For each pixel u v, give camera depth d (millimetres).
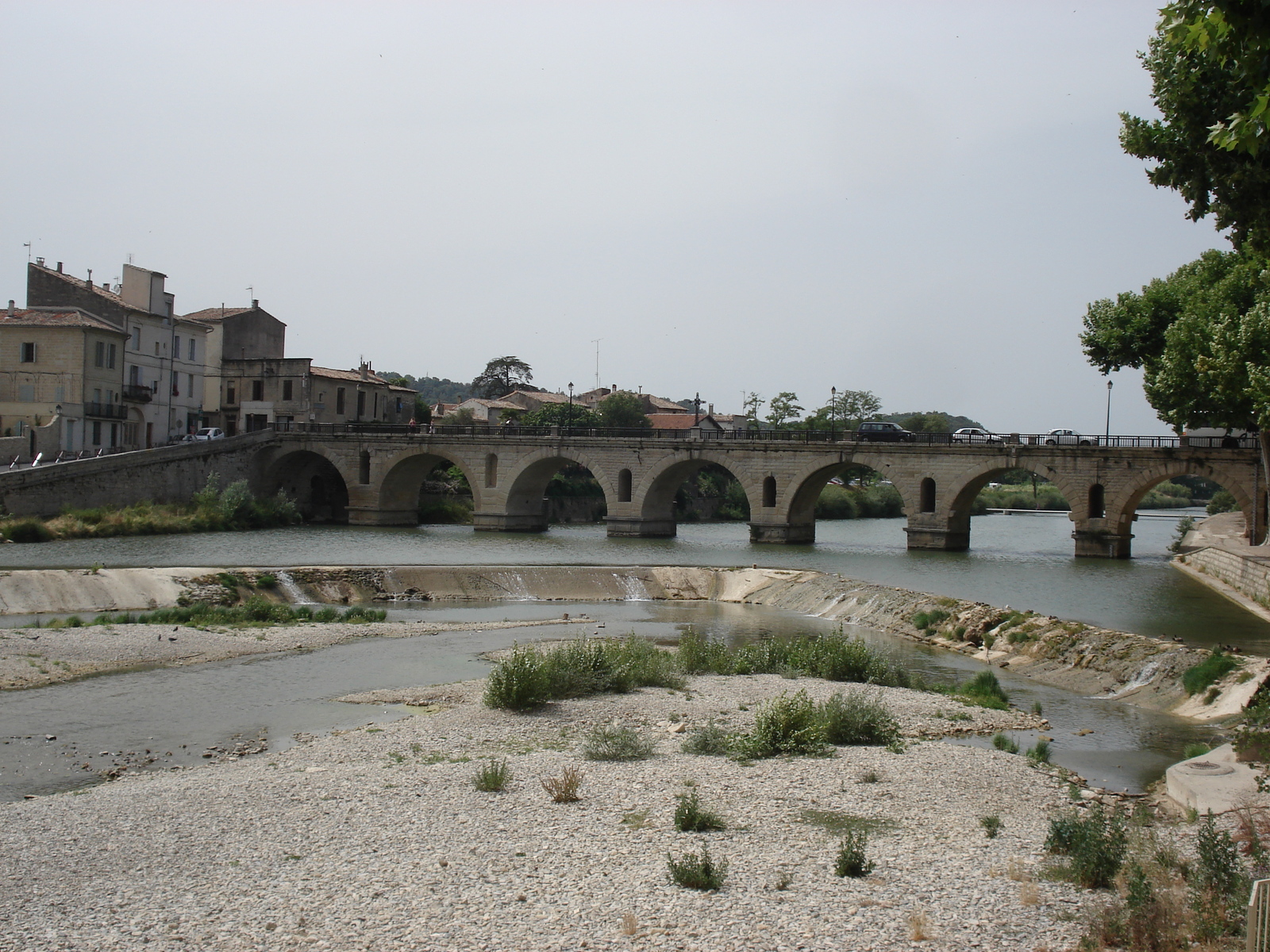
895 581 63750
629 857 17766
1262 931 12180
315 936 14516
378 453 104938
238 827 19641
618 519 97750
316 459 112938
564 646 37906
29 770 24922
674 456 95500
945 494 85562
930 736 28812
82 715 30484
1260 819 19000
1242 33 13609
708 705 31656
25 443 82812
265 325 125000
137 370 97625
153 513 85750
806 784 22938
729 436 99062
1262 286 56312
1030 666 40312
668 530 102250
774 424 175625
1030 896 15516
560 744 27000
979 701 33125
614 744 25734
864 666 37062
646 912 15180
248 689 34531
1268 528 66750
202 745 27562
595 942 14148
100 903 15898
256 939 14445
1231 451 73812
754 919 14852
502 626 49344
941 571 69938
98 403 89562
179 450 93312
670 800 21562
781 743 26312
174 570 54531
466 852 18078
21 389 87000
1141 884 14492
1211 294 60156
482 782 22391
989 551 88375
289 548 75625
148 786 22922
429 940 14312
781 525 91625
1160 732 29719
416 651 42031
